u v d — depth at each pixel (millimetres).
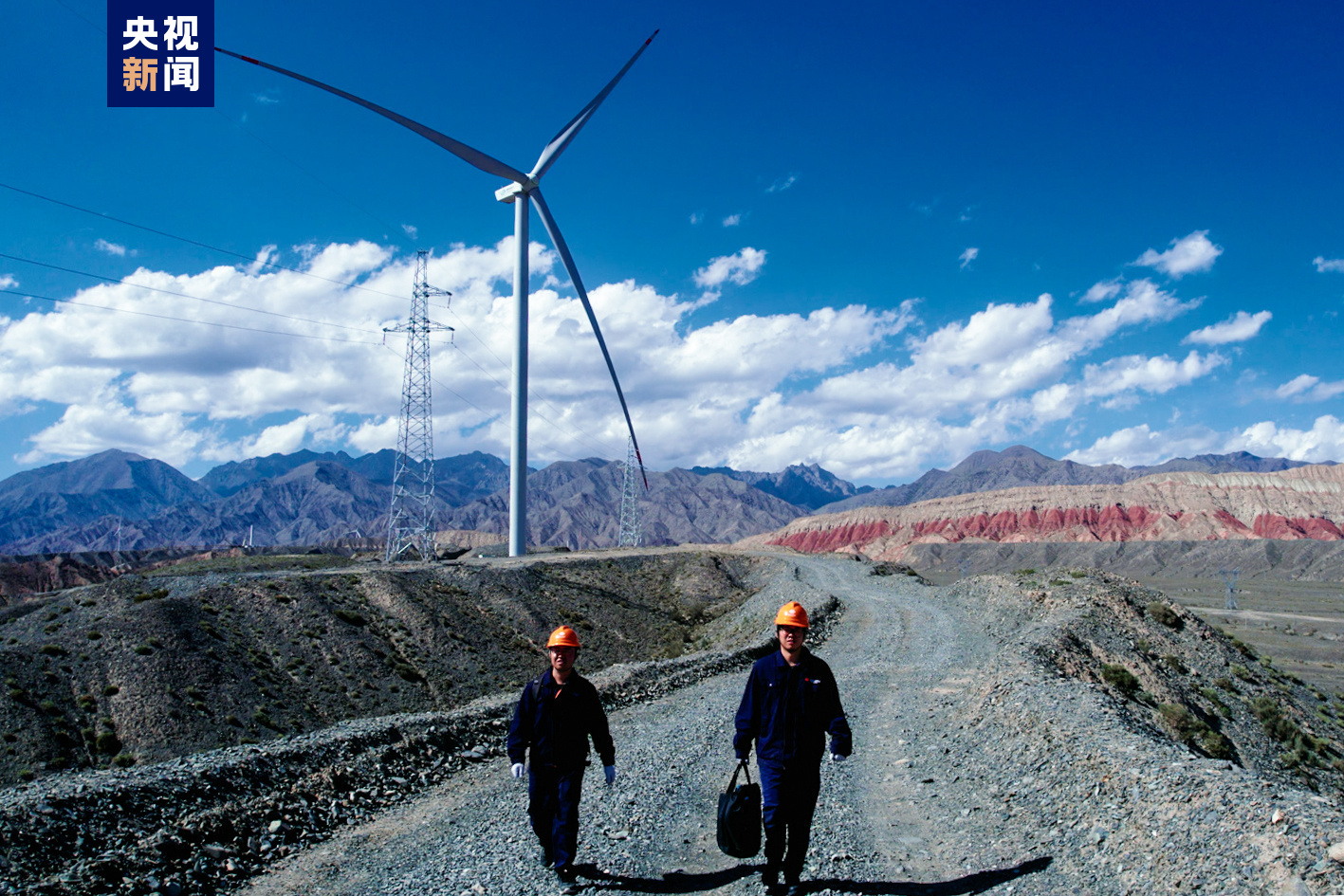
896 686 23203
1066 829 9242
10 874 8273
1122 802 9281
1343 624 123938
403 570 81062
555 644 8281
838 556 109438
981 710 16453
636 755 14406
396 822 11031
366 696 56125
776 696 7336
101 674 49656
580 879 8117
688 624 81562
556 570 90312
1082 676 24016
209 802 10742
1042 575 53781
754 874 8094
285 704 52188
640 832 9688
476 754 14555
